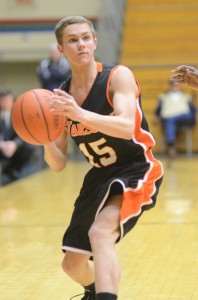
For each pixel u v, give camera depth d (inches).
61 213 415.2
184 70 212.1
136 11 896.3
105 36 815.1
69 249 191.5
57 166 208.4
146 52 845.8
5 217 410.6
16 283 252.8
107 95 187.8
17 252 309.4
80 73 190.7
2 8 984.9
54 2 976.9
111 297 168.6
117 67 189.9
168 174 606.5
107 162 193.3
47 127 188.2
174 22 872.3
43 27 979.3
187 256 288.0
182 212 402.9
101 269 170.9
